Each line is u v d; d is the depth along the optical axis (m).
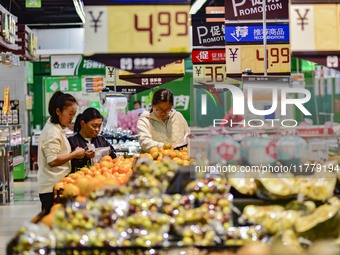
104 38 4.77
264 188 4.33
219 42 11.38
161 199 4.04
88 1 4.76
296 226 3.85
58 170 7.16
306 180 4.34
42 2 21.72
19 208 12.38
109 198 3.98
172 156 6.75
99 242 3.59
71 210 3.82
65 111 7.15
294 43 4.75
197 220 3.86
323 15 4.73
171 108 8.48
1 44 13.77
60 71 21.47
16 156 17.31
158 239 3.65
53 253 3.48
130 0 4.77
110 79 11.77
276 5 8.59
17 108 19.42
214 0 18.64
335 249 3.17
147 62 4.79
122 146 11.91
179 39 4.79
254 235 3.71
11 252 3.45
